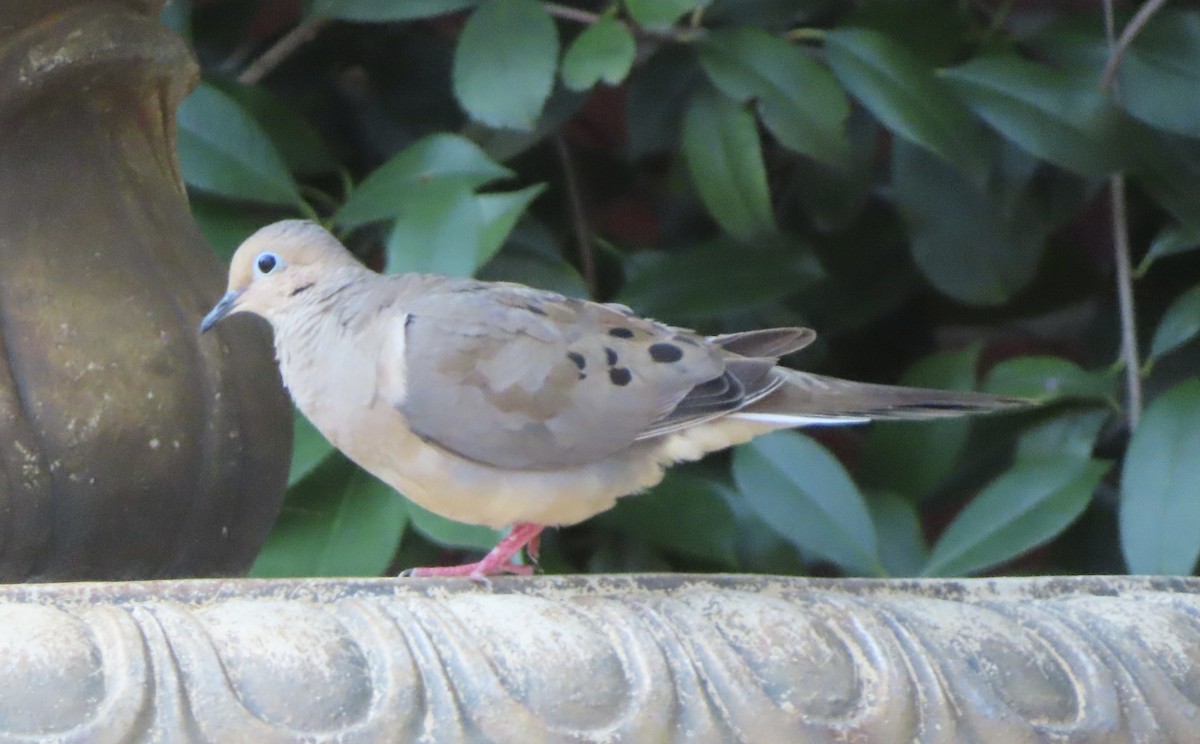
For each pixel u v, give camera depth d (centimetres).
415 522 674
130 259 489
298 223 551
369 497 690
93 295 475
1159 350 773
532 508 513
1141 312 896
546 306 517
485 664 359
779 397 503
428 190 699
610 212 979
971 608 421
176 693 336
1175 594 458
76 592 366
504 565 526
